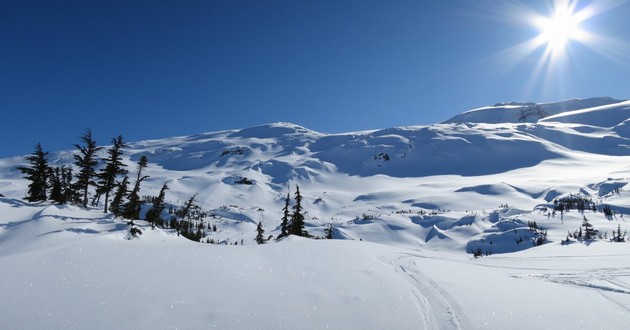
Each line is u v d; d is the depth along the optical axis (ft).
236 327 32.91
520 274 71.41
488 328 35.63
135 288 41.83
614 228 434.71
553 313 41.34
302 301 41.09
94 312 34.40
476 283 54.95
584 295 51.72
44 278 43.68
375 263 65.82
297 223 172.04
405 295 44.68
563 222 511.40
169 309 36.14
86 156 175.94
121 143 177.17
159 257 59.36
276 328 33.27
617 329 37.47
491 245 494.18
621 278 66.13
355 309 39.19
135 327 31.73
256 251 72.02
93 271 47.85
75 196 191.83
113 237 84.64
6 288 39.27
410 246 610.65
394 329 34.37
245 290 43.88
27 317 32.55
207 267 54.19
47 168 183.52
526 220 543.80
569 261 98.63
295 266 59.16
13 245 94.68
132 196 159.43
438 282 53.16
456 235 598.75
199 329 32.01
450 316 38.32
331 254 72.08
